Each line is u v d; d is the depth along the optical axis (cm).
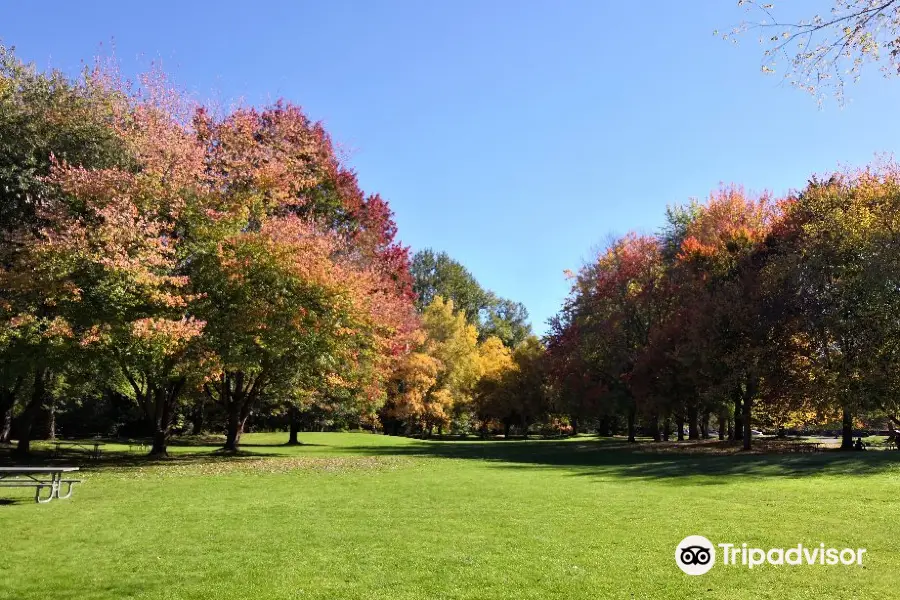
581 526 1033
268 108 3253
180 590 709
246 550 886
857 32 746
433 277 8400
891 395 2541
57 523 1078
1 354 2109
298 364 2769
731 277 3288
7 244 2100
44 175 2162
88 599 681
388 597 684
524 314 9831
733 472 1892
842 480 1573
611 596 686
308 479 1788
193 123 2697
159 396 2762
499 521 1086
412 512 1187
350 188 3291
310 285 2423
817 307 2755
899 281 2423
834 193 2938
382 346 2934
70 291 1950
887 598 673
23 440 2639
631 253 4225
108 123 2345
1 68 2205
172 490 1527
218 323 2361
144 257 2019
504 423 6831
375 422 5628
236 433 3072
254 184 2569
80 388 3547
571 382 4150
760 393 3117
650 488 1517
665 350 3472
